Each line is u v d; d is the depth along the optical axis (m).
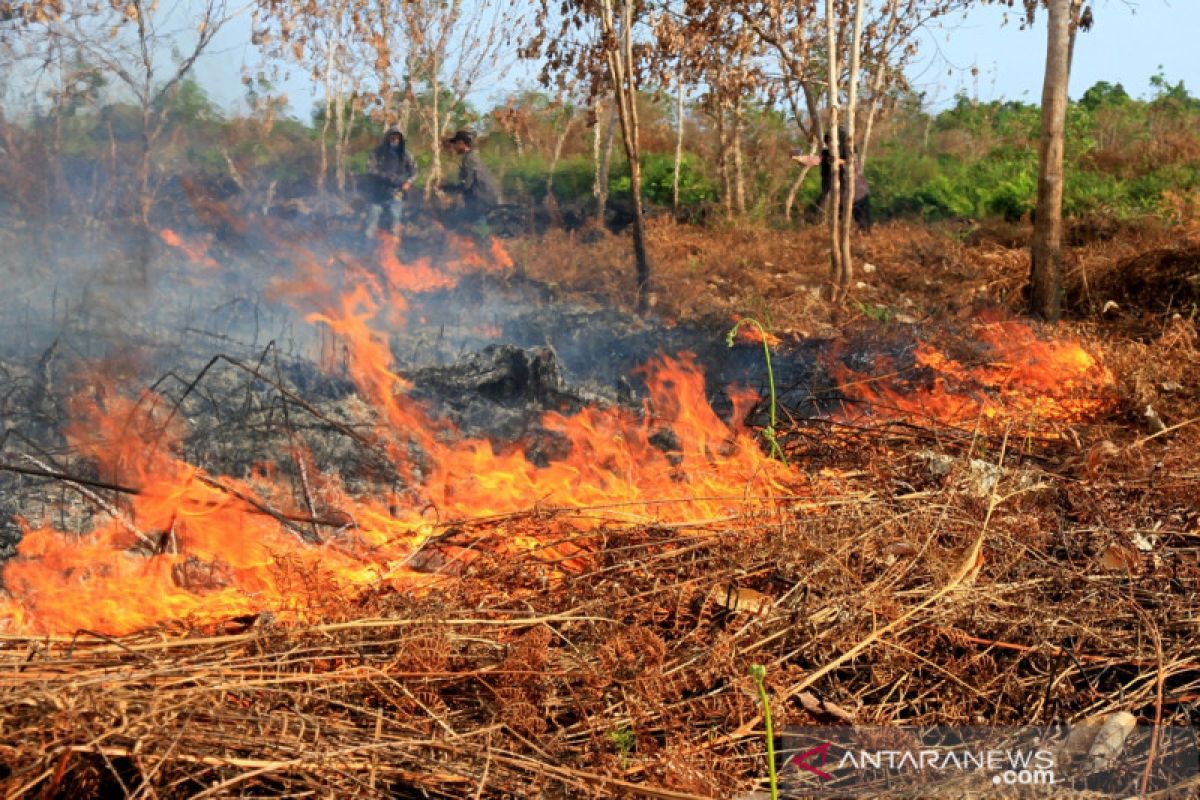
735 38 12.44
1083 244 12.95
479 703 2.78
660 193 18.70
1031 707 2.91
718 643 2.95
